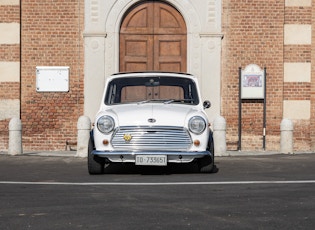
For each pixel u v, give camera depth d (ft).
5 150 75.05
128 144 44.70
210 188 38.29
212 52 75.00
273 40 75.41
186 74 50.85
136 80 50.03
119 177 45.11
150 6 75.72
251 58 75.25
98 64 74.84
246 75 74.64
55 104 75.20
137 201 33.45
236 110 75.25
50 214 29.91
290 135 69.00
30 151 74.23
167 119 44.91
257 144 75.25
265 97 75.00
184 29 75.72
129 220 28.37
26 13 75.15
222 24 75.20
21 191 37.73
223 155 65.10
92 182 42.01
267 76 75.41
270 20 75.31
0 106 74.84
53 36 75.15
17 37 74.79
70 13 75.05
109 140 44.93
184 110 46.37
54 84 75.05
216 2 75.00
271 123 75.51
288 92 75.61
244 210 30.66
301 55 75.66
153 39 75.77
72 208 31.48
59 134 75.31
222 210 30.68
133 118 44.96
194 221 28.09
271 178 43.80
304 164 55.36
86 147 64.13
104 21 74.79
